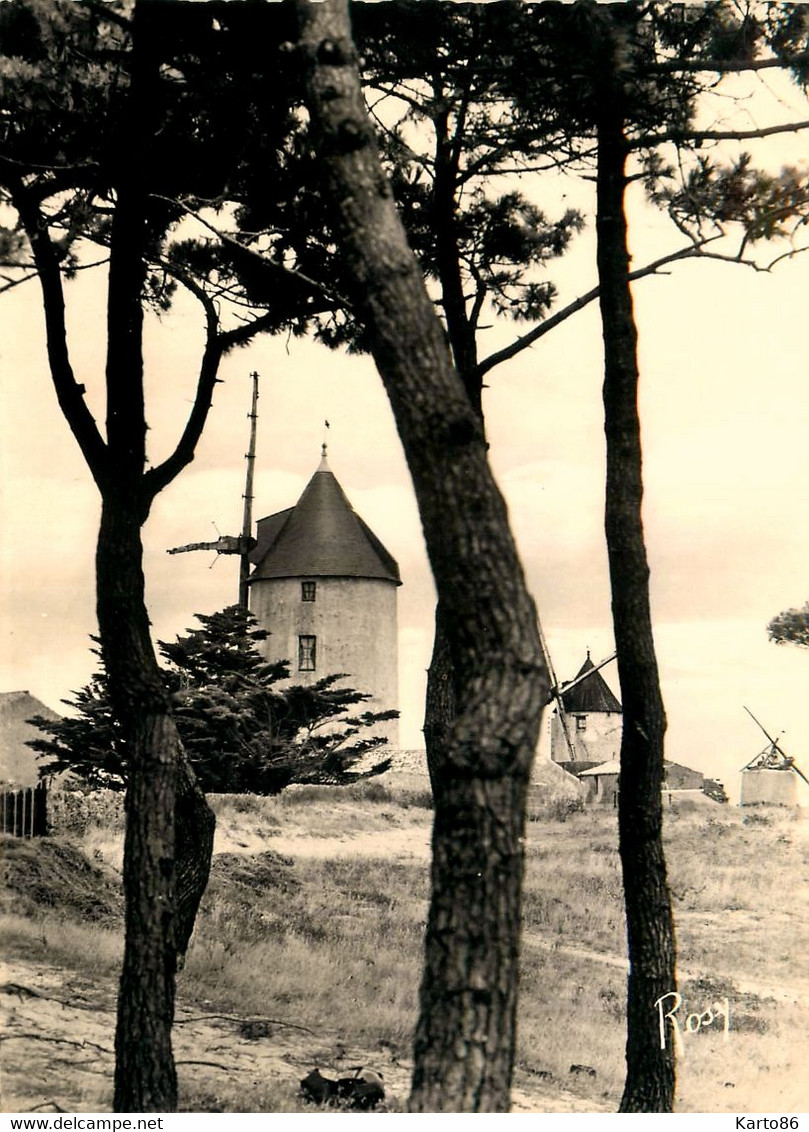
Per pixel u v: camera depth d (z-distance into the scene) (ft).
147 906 33.17
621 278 39.29
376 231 24.21
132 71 36.47
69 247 36.37
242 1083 42.60
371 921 85.30
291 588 238.27
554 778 208.23
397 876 105.70
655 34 38.99
